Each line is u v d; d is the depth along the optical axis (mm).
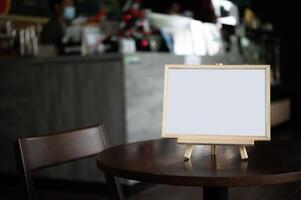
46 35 4484
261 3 6727
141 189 3504
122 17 5016
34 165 1494
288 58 6840
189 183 1103
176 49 4785
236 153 1397
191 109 1351
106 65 3430
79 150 1662
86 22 4910
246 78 1343
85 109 3551
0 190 3771
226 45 5672
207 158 1326
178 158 1334
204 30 5250
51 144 1573
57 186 3697
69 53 4121
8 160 3922
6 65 3883
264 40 6441
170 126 1355
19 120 3857
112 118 3436
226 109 1332
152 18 4777
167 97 1373
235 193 3414
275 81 6465
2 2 4242
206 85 1358
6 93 3904
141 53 3549
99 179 3475
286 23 6816
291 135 5969
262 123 1305
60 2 4629
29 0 4438
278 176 1102
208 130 1328
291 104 6875
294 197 3301
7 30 4293
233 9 5930
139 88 3521
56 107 3674
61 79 3641
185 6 5648
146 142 1646
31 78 3773
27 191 1438
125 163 1272
